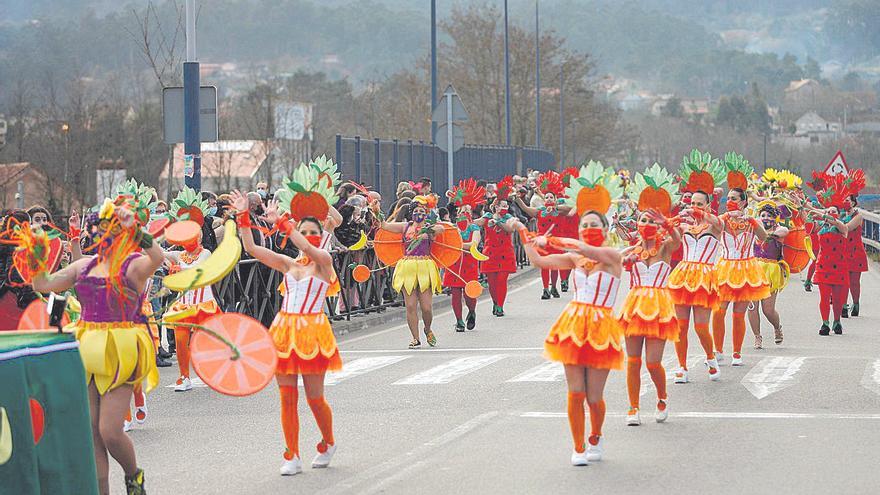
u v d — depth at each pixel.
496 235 22.44
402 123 74.19
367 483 9.49
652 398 13.21
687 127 186.88
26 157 48.47
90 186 48.41
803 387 13.70
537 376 14.86
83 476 7.61
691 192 14.92
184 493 9.33
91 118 48.12
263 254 10.16
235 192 10.20
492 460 10.21
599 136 89.88
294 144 70.06
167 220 9.96
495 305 22.61
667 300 11.72
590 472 9.70
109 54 103.75
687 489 9.05
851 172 18.94
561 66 81.75
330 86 114.69
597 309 10.05
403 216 18.52
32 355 7.27
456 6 84.19
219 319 9.10
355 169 28.14
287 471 9.88
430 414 12.48
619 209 20.12
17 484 7.01
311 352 9.94
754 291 15.17
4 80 94.62
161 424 12.24
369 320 21.62
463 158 40.62
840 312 19.02
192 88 19.19
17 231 8.72
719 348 15.59
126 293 8.69
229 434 11.69
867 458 10.02
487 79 79.75
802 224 19.88
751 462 9.93
